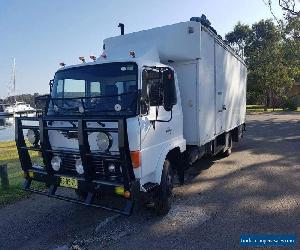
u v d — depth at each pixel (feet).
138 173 16.14
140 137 16.34
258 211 19.57
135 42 23.24
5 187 25.39
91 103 17.87
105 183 16.10
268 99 134.10
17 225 19.06
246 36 166.61
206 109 24.82
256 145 44.06
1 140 71.36
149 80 17.66
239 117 40.68
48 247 16.26
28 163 19.04
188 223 18.28
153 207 20.06
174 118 20.71
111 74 17.97
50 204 22.29
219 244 15.71
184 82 22.95
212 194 23.13
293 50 100.12
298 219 18.17
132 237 16.93
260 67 121.90
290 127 64.90
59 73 19.84
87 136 16.31
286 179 26.05
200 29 22.31
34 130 18.34
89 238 17.03
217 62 28.07
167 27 22.72
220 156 35.63
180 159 21.67
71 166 17.48
